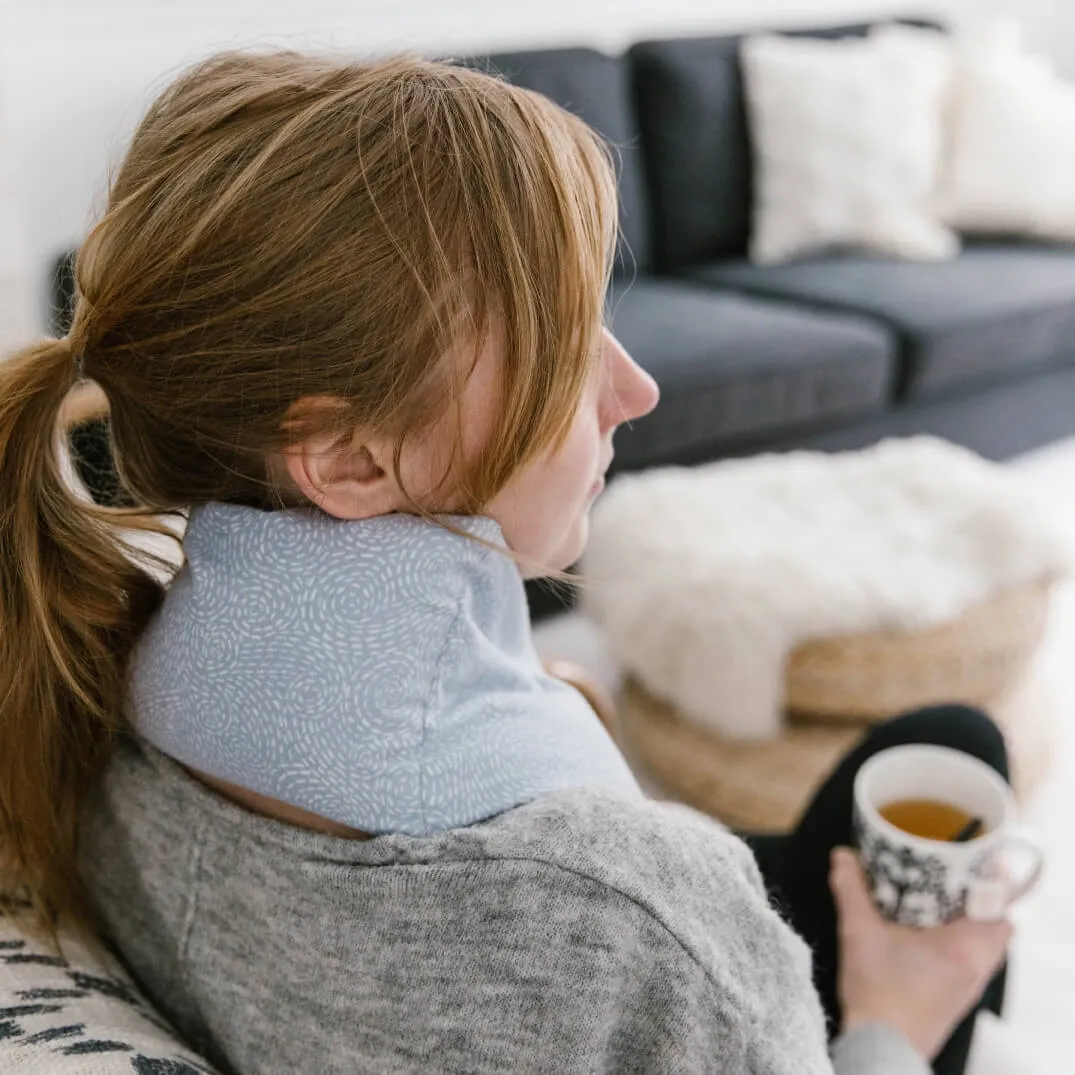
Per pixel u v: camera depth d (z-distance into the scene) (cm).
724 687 149
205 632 49
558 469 54
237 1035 53
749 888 51
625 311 242
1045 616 160
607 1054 48
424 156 44
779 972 52
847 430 248
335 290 44
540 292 46
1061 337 270
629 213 269
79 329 49
